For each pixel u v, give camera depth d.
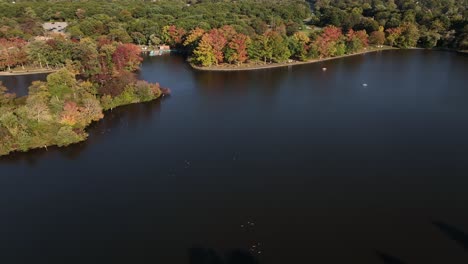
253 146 115.12
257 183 97.31
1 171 103.81
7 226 83.69
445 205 88.56
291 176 100.00
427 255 74.25
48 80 134.62
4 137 111.44
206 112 141.75
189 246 77.75
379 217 84.94
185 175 101.06
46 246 78.25
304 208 88.00
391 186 95.56
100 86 149.88
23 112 117.69
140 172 102.62
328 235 79.88
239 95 160.25
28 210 88.50
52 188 96.38
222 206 89.12
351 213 86.19
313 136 121.12
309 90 165.88
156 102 152.25
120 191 94.88
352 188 94.94
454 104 147.25
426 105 146.38
